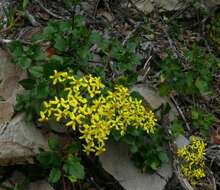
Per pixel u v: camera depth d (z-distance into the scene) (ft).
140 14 2.49
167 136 1.83
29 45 1.94
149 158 1.71
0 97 1.69
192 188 1.80
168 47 2.35
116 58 1.88
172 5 2.60
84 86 1.51
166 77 2.04
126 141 1.63
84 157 1.69
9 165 1.60
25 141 1.57
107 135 1.63
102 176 1.70
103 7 2.43
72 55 1.77
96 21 2.33
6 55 1.77
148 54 2.24
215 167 2.01
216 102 2.29
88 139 1.50
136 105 1.59
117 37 2.29
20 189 1.57
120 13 2.44
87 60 1.77
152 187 1.71
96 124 1.48
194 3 2.61
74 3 1.91
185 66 2.21
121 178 1.69
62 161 1.50
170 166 1.80
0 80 1.72
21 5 2.15
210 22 2.69
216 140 2.10
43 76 1.56
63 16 2.27
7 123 1.58
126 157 1.73
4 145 1.54
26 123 1.60
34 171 1.62
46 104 1.47
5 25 2.04
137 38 2.29
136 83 2.04
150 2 2.56
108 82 1.76
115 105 1.53
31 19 2.12
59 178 1.51
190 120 2.11
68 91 1.52
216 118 2.21
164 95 2.02
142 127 1.66
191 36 2.58
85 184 1.70
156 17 2.53
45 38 1.75
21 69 1.76
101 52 2.04
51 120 1.64
